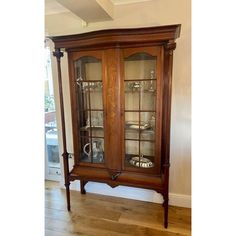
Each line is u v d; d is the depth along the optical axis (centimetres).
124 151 204
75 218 212
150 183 193
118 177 202
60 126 256
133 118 204
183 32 197
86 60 205
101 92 207
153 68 188
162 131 191
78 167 221
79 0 168
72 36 187
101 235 189
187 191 224
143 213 219
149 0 201
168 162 188
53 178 298
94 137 218
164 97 185
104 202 240
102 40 181
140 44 180
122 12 211
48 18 238
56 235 189
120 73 191
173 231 192
